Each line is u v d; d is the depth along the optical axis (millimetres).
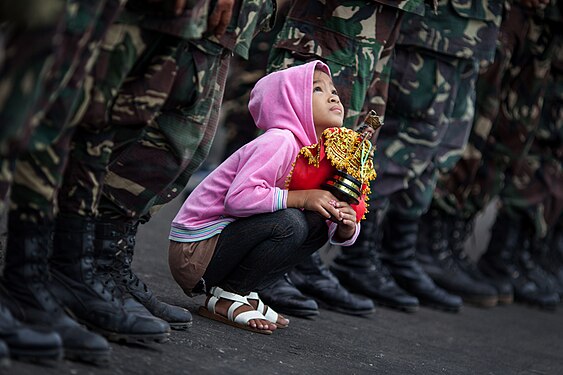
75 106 6957
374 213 13453
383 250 14797
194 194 9414
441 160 14039
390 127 13156
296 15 10945
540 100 16281
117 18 7082
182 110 8008
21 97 5656
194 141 8109
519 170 16875
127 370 6801
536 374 11031
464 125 14039
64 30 6043
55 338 6457
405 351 10594
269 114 9359
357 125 11227
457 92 13852
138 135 7805
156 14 7184
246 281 9258
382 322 12258
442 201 15906
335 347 9703
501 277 17312
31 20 5590
